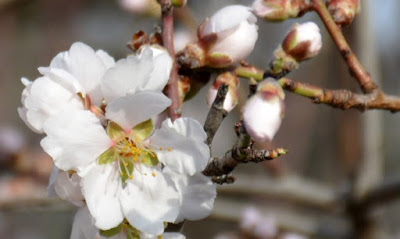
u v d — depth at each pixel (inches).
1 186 32.5
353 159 27.4
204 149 20.1
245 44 21.1
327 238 31.4
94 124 20.1
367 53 26.3
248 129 20.0
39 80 20.1
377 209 27.5
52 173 20.3
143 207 20.3
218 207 28.2
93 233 20.3
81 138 20.1
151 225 20.2
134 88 20.2
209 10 34.9
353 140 27.4
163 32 21.1
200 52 21.1
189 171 20.2
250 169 40.2
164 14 21.2
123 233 20.3
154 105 20.2
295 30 21.0
